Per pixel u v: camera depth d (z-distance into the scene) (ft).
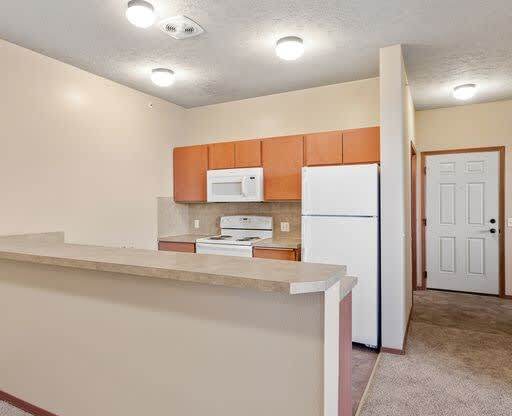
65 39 8.84
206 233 15.06
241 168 12.84
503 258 14.93
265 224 13.50
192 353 5.10
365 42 9.14
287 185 12.06
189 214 15.43
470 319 12.32
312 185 10.30
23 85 9.20
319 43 9.18
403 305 9.58
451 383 7.91
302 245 10.47
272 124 13.55
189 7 7.41
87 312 6.09
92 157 11.04
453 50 9.67
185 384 5.18
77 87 10.62
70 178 10.36
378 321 9.72
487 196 15.15
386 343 9.58
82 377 6.22
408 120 11.96
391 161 9.45
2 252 6.37
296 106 13.09
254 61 10.32
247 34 8.66
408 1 7.27
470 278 15.61
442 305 13.96
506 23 8.20
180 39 8.89
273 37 8.82
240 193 12.73
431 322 12.03
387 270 9.52
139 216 12.76
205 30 8.45
